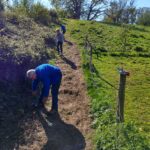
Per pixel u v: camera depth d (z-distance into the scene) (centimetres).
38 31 2306
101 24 3556
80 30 3039
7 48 1560
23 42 1836
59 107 1316
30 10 2838
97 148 1064
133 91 1642
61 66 1814
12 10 2605
